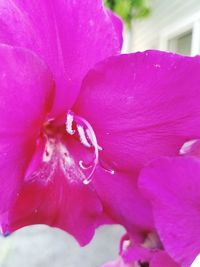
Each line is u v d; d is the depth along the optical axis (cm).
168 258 11
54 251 80
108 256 78
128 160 12
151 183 11
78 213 13
